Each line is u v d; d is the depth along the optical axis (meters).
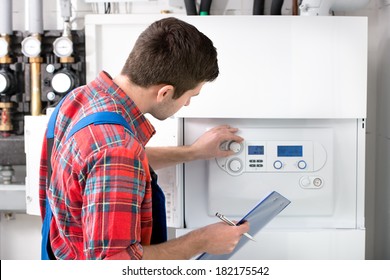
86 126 1.16
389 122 1.99
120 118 1.17
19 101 2.17
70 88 2.08
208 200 1.74
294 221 1.75
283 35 1.67
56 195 1.23
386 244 2.03
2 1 2.10
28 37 2.08
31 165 1.82
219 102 1.69
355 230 1.71
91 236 1.10
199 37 1.25
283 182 1.73
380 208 2.12
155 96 1.27
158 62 1.21
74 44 2.14
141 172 1.15
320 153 1.73
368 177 2.20
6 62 2.12
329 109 1.68
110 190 1.10
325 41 1.67
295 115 1.69
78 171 1.14
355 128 1.74
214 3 2.17
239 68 1.68
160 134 1.72
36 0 2.09
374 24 2.15
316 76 1.68
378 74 2.13
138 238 1.14
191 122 1.74
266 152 1.73
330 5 1.80
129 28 2.13
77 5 2.21
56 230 1.33
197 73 1.25
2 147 2.06
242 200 1.73
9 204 2.06
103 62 2.15
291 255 1.71
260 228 1.47
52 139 1.31
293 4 2.06
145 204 1.24
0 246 2.31
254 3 2.05
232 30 1.67
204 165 1.75
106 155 1.11
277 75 1.68
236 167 1.72
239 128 1.74
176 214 1.72
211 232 1.30
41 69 2.14
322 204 1.74
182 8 2.17
